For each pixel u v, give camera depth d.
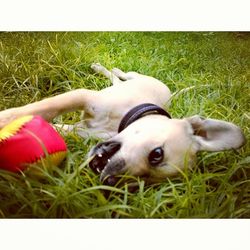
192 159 0.48
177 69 0.79
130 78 0.70
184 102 0.66
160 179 0.47
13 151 0.44
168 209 0.46
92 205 0.45
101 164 0.48
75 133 0.56
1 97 0.64
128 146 0.46
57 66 0.70
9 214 0.43
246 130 0.61
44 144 0.46
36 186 0.44
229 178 0.51
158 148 0.46
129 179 0.46
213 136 0.49
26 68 0.70
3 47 0.76
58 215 0.43
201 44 0.90
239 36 0.94
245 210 0.46
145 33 0.91
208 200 0.46
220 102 0.68
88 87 0.70
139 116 0.51
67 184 0.44
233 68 0.82
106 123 0.56
